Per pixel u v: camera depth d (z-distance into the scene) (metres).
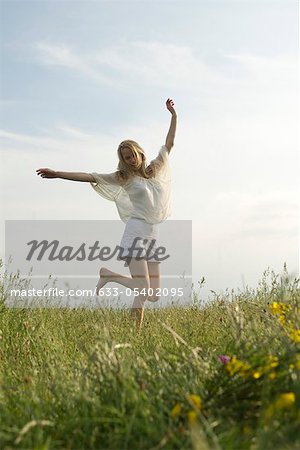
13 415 3.54
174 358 4.05
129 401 3.37
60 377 4.09
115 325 6.93
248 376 3.49
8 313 7.44
